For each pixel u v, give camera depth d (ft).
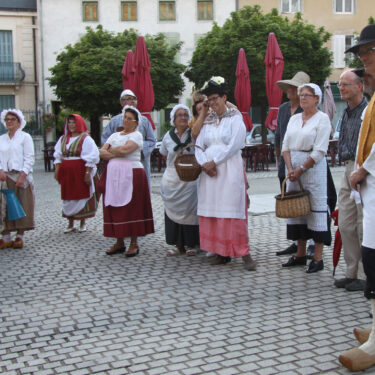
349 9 103.40
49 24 101.14
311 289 15.70
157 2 102.47
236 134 17.54
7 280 17.61
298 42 73.15
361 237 14.93
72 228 25.94
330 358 10.91
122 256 20.57
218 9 102.83
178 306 14.52
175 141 19.70
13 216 22.00
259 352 11.30
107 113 77.87
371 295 10.24
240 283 16.49
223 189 17.85
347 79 14.80
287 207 16.30
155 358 11.16
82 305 14.84
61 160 25.46
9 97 102.94
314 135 16.71
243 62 53.11
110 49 75.77
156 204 34.71
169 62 77.61
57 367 10.88
